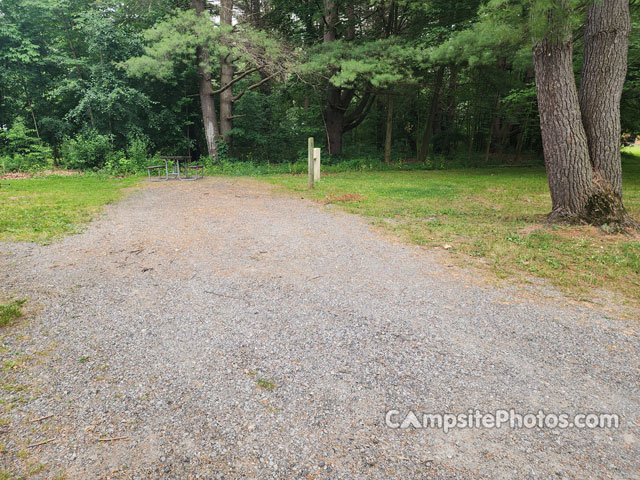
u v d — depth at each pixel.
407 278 4.20
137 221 7.05
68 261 4.64
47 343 2.76
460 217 7.63
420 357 2.62
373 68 15.87
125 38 19.08
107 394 2.20
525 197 10.40
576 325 3.12
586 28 6.44
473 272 4.41
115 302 3.48
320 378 2.37
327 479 1.64
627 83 14.41
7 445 1.81
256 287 3.88
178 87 21.38
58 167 19.64
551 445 1.86
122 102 18.56
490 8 7.66
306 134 25.84
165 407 2.10
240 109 22.77
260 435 1.90
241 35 17.70
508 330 3.03
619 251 5.12
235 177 16.52
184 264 4.60
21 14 18.23
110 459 1.74
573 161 6.55
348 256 4.99
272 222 7.05
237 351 2.67
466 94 22.78
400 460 1.75
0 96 19.25
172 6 20.69
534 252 5.12
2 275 4.11
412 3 15.95
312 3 19.78
